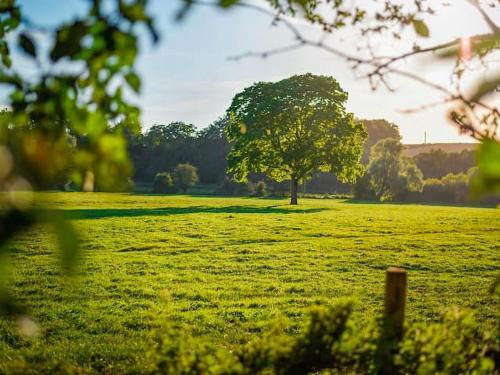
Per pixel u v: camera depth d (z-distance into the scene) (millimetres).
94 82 1907
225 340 9000
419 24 2521
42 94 1915
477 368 3945
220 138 102438
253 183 93938
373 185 73688
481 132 2074
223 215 36406
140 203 52469
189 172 89812
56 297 12094
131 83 1877
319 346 3836
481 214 42156
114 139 1490
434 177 85250
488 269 16922
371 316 10680
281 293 13102
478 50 2066
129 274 15258
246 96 56656
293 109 54250
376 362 3768
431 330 3951
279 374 3801
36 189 1245
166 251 19828
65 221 1178
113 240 22453
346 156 55594
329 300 12242
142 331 9500
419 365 3729
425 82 2178
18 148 1267
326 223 31625
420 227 30000
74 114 1937
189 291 13031
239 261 17859
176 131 102312
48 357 7887
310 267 16922
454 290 13625
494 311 11023
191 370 3773
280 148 55906
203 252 19719
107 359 7875
